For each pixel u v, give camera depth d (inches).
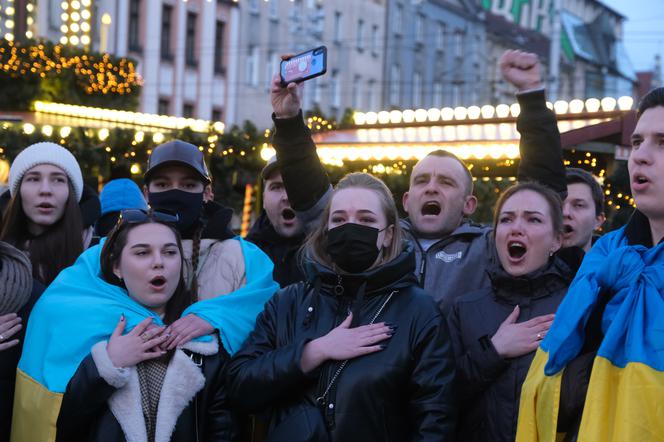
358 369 121.8
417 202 161.9
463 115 283.1
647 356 97.3
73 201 169.6
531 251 134.0
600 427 98.1
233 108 1354.6
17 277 142.3
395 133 288.2
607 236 109.4
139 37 1179.3
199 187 154.3
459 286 152.8
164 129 353.4
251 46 1385.3
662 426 95.1
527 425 109.5
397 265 127.6
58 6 967.0
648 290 99.7
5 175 285.1
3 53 575.8
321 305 130.0
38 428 131.0
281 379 123.6
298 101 152.4
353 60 1598.2
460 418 131.0
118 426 129.4
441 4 1829.5
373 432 120.6
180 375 131.3
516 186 138.6
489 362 126.3
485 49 1973.4
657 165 100.7
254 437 138.3
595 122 239.9
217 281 147.6
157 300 136.9
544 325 127.0
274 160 178.1
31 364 135.0
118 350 128.8
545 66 2119.8
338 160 289.1
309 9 1471.5
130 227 138.1
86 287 138.3
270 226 183.9
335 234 128.1
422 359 123.0
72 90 604.1
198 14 1278.3
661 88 102.7
